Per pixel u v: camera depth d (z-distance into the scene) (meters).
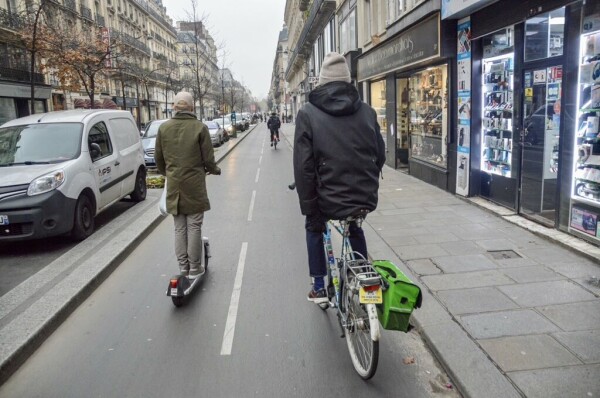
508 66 7.44
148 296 4.99
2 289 5.36
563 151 5.89
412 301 2.95
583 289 4.44
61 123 8.05
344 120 3.38
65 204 6.77
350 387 3.23
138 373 3.49
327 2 24.05
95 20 40.16
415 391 3.16
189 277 5.00
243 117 52.16
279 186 12.40
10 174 6.79
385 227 6.99
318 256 3.96
